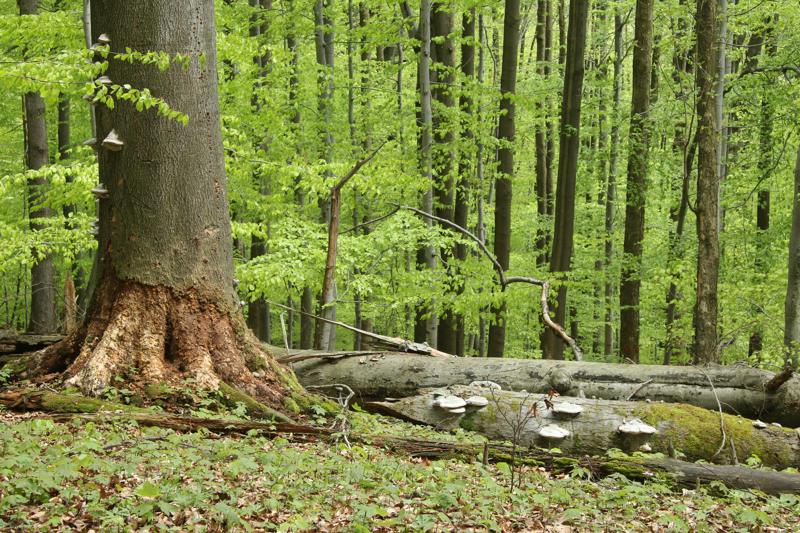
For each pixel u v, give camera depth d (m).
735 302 16.42
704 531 5.03
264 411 7.61
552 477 6.41
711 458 7.05
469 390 8.10
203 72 8.26
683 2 17.58
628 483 6.14
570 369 8.70
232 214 15.97
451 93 15.23
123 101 7.97
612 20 24.81
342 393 9.24
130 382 7.54
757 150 17.25
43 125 15.57
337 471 5.76
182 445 6.01
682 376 8.37
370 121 17.31
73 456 5.22
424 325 16.39
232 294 8.43
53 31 11.59
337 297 13.80
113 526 4.18
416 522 4.62
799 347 12.60
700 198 13.38
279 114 14.92
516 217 26.73
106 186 8.15
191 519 4.47
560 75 21.94
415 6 16.02
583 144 24.84
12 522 4.16
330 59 18.14
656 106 17.53
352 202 15.29
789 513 5.62
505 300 13.29
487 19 23.59
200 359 7.84
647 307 20.72
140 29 7.94
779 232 17.75
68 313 11.32
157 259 7.97
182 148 8.07
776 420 8.01
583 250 22.48
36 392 7.12
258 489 5.16
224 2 17.00
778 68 15.81
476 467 6.25
